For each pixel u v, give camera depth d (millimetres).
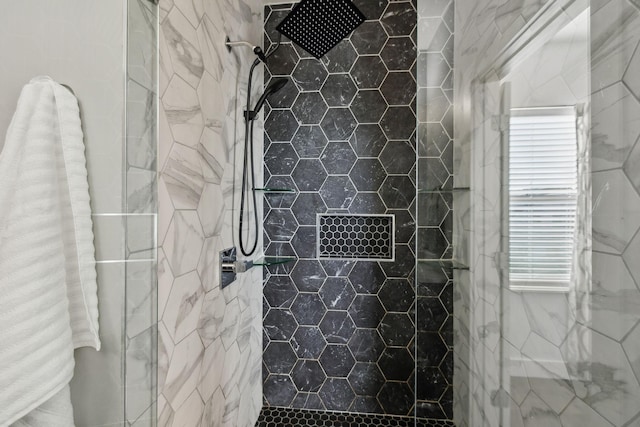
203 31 908
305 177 1586
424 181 1017
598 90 521
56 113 359
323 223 1601
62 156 362
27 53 357
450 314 999
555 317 629
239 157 1242
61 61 373
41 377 334
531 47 687
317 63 1572
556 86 611
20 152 330
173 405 744
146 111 439
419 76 1019
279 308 1600
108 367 409
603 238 522
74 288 377
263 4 1581
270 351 1604
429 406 1012
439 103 998
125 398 422
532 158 691
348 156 1565
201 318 905
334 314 1577
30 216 329
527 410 723
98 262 403
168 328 723
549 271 657
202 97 904
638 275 467
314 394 1584
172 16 734
